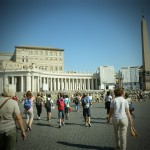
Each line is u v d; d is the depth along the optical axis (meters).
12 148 5.50
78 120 17.45
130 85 69.00
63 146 8.81
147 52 47.88
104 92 55.03
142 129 12.23
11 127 5.51
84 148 8.44
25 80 75.88
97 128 13.20
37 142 9.63
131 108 16.67
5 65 95.62
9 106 5.51
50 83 85.69
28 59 107.19
